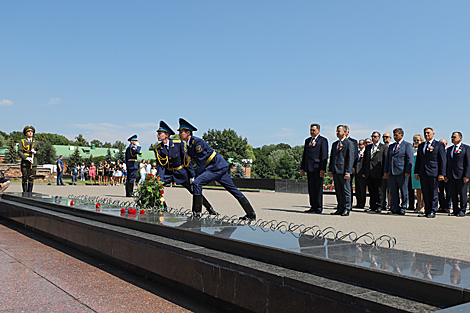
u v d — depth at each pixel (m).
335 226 7.39
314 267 2.82
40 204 7.57
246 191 26.19
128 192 15.87
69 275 4.38
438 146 10.08
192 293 3.70
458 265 2.58
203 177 7.28
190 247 3.73
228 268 3.17
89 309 3.35
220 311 3.31
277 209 11.27
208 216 5.44
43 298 3.60
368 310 2.23
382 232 6.72
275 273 2.80
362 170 12.69
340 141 10.17
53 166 52.12
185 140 7.66
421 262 2.67
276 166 114.19
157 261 3.97
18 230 7.50
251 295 2.95
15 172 34.09
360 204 13.14
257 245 3.28
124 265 4.71
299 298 2.61
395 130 10.95
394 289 2.36
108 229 4.83
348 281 2.61
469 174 10.59
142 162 27.11
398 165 10.81
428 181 10.13
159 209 6.14
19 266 4.73
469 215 10.87
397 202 11.00
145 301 3.56
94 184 33.47
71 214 6.36
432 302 2.18
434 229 7.31
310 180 10.58
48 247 5.93
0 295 3.64
